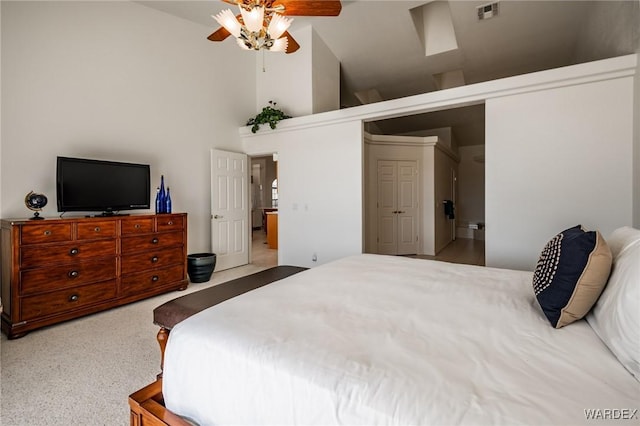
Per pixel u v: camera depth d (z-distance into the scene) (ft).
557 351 2.99
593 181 9.52
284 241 16.26
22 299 8.26
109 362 6.94
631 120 8.98
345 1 14.03
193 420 3.43
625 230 4.35
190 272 13.74
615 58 8.89
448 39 15.93
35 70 9.80
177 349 3.67
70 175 9.86
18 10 9.43
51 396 5.73
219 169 15.90
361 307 4.26
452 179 27.66
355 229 14.17
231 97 16.79
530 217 10.43
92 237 9.68
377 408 2.37
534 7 12.57
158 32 13.32
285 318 3.89
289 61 16.79
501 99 10.77
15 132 9.42
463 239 28.76
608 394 2.34
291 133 15.87
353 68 18.70
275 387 2.85
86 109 11.02
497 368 2.71
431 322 3.72
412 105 12.30
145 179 12.12
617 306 2.97
